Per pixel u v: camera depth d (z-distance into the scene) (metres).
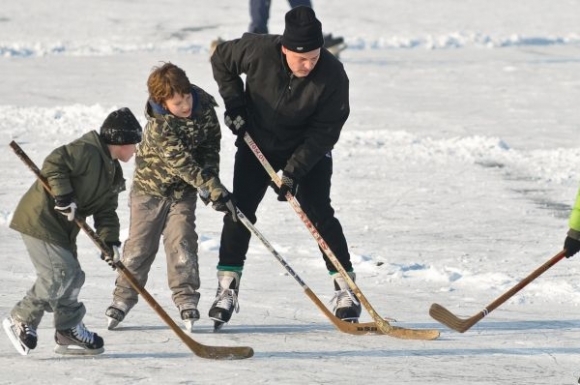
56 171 14.49
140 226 17.03
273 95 17.17
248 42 17.30
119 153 15.09
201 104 16.52
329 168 18.16
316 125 17.33
